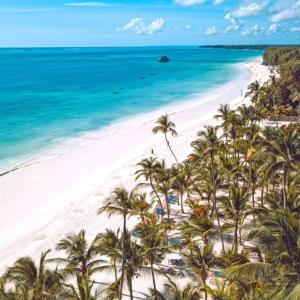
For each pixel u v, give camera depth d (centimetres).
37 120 8656
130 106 10356
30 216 4225
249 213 3081
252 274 1691
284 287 1599
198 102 10806
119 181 5069
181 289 2780
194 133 7356
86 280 2256
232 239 3441
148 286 2931
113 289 2525
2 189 4978
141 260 2383
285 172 3114
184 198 4434
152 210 4088
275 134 3750
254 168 3800
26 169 5684
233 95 11738
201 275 2455
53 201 4581
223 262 2442
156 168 3978
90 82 15625
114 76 17925
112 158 6100
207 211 3759
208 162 4403
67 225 3944
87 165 5809
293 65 10338
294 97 7719
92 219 4047
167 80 16112
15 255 3416
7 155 6288
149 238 2586
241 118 5962
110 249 2430
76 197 4653
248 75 17100
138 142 6944
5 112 9438
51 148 6681
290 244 1669
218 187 3762
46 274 2266
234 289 2078
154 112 9556
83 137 7356
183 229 3027
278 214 1914
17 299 1905
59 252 3441
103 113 9462
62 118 8875
